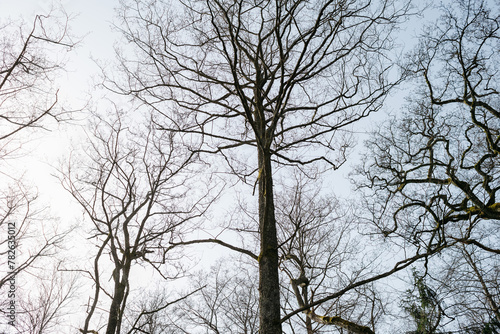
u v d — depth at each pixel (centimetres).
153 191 832
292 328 1233
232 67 653
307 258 1310
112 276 752
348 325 721
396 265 605
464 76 1091
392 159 1197
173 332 1319
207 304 1412
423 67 1145
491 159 1153
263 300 630
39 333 1625
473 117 1077
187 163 920
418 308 1030
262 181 762
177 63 970
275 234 707
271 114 1007
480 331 1062
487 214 1008
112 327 680
